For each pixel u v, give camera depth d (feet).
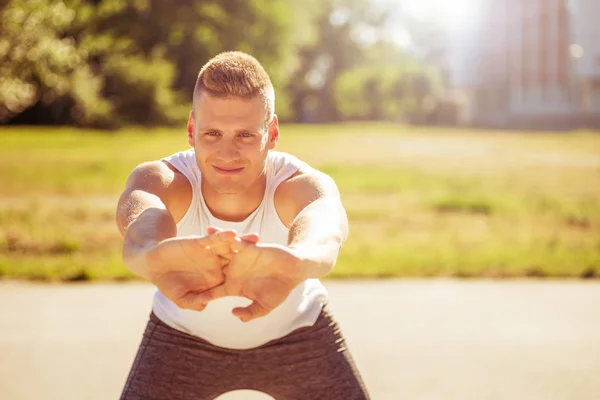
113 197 43.57
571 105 175.22
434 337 17.04
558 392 13.53
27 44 61.72
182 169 6.39
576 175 60.49
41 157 70.33
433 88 209.97
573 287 22.62
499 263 25.36
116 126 123.34
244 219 6.38
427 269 24.53
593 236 32.04
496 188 50.62
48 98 121.80
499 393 13.44
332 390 6.49
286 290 4.94
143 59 130.31
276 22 140.56
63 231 31.14
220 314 6.34
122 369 14.51
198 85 5.68
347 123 233.35
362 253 27.07
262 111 5.65
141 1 132.67
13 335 16.76
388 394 13.29
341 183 51.55
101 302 19.94
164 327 6.59
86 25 103.50
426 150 91.25
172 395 6.49
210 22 138.10
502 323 18.34
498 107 199.31
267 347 6.51
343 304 20.13
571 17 173.88
